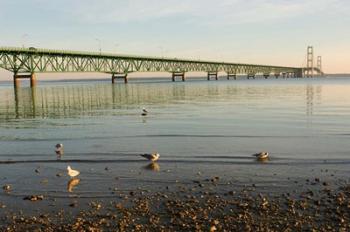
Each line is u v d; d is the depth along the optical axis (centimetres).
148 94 9262
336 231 1177
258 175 1772
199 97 7794
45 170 1938
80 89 13075
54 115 4700
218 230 1200
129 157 2186
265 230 1191
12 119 4325
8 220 1318
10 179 1786
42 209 1407
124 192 1573
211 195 1514
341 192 1510
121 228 1229
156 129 3331
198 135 2939
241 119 3941
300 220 1258
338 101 6050
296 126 3344
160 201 1461
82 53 14800
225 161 2052
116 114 4706
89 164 2044
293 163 1980
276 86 13325
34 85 13550
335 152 2228
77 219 1307
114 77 18775
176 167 1945
